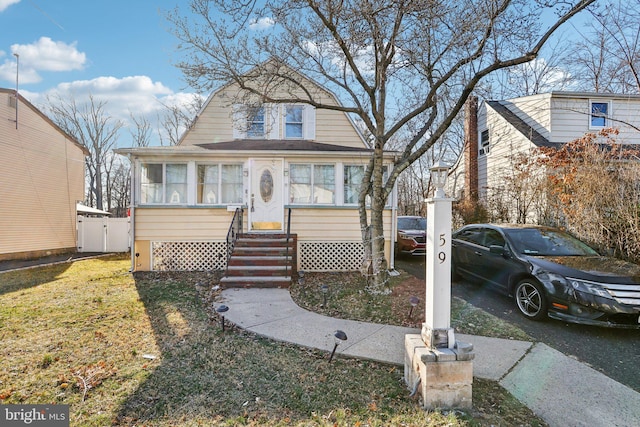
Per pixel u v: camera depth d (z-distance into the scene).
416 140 7.48
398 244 10.91
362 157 9.15
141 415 2.68
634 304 4.14
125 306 5.67
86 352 3.84
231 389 3.08
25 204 12.66
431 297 2.96
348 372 3.42
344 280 7.75
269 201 9.10
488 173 14.80
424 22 6.44
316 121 11.65
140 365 3.53
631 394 3.04
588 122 11.90
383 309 5.48
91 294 6.52
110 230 15.56
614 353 3.90
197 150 8.75
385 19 6.30
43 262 11.48
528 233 6.11
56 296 6.38
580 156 7.83
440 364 2.79
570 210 7.30
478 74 6.20
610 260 5.17
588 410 2.80
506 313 5.32
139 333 4.45
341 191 9.21
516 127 12.73
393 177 6.94
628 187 6.50
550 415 2.73
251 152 8.85
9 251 11.97
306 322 4.88
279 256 7.87
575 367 3.54
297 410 2.78
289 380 3.25
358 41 6.40
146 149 8.59
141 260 8.89
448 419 2.62
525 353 3.87
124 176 32.09
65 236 14.76
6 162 11.86
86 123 29.23
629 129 11.62
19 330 4.53
